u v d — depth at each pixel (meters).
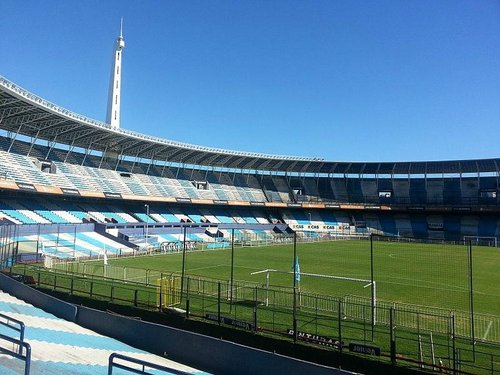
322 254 52.53
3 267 29.41
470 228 83.69
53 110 46.59
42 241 40.09
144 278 29.08
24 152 58.53
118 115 75.81
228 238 69.56
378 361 14.49
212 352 14.20
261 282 30.19
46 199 58.38
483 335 17.75
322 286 29.41
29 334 14.54
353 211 94.19
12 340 8.34
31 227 42.72
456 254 55.03
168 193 75.62
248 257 47.94
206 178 89.50
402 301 25.33
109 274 30.39
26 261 33.75
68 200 61.47
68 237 47.50
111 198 61.91
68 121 51.53
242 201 83.88
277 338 16.62
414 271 39.00
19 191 51.72
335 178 100.81
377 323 18.72
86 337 15.62
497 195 85.31
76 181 60.84
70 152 66.88
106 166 71.56
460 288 30.22
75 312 18.22
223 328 17.84
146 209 71.75
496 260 48.78
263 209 93.00
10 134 57.62
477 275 36.72
